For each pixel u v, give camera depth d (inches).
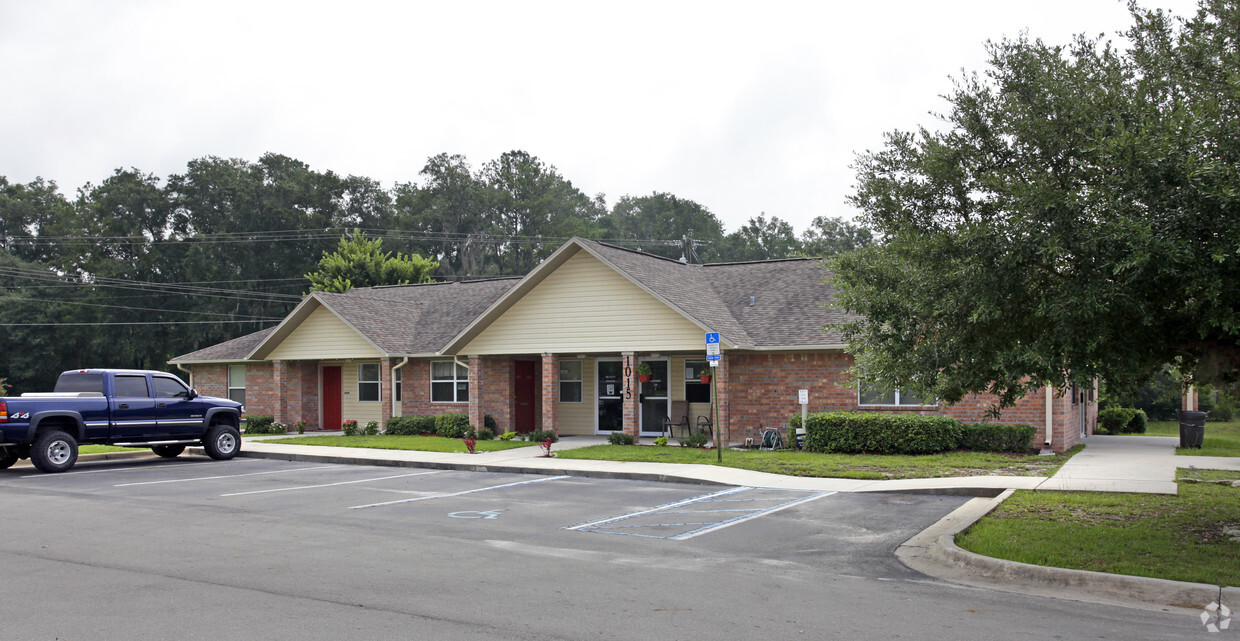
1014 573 323.9
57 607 275.7
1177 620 268.4
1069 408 800.9
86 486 599.5
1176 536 376.5
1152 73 351.9
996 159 363.6
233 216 2527.1
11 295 2352.4
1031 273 332.5
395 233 2711.6
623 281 882.1
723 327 842.2
